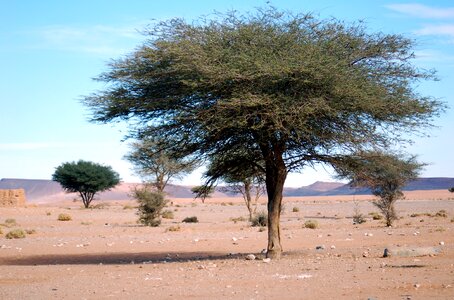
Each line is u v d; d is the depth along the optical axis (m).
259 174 26.44
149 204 52.56
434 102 22.25
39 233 43.38
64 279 18.67
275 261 22.27
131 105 22.33
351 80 20.78
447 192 187.62
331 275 17.66
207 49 21.11
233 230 44.22
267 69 19.67
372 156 23.11
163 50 21.06
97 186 108.19
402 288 14.85
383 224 46.84
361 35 22.16
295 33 21.39
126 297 14.66
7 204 89.00
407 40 22.09
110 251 30.19
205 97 21.34
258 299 13.84
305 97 20.66
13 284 17.80
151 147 24.84
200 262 23.08
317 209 90.06
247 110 20.69
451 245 26.88
